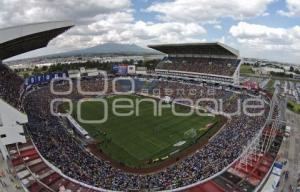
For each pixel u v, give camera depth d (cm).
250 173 4197
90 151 5512
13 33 4803
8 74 8375
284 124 6938
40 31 5112
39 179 3994
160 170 4778
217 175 4138
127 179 4212
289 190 4241
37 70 17088
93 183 3931
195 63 11638
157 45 11681
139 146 5828
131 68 12888
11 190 3803
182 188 3831
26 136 5147
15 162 4422
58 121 6850
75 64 18275
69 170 4231
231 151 4925
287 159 5278
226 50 10094
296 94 11512
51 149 4859
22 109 6025
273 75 18000
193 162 4784
